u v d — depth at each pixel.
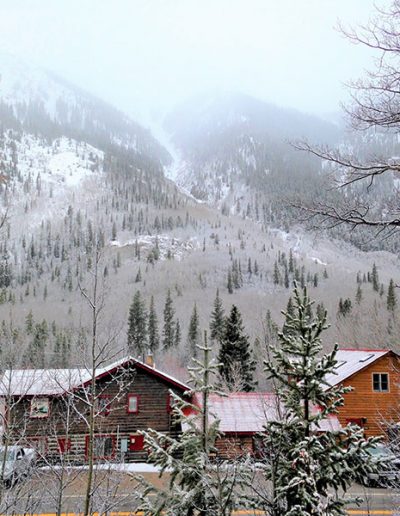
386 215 6.19
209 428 6.62
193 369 6.88
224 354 36.72
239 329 38.31
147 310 86.06
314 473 5.19
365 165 6.10
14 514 8.00
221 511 5.52
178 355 64.62
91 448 7.04
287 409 5.94
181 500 5.86
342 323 45.25
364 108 6.03
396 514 11.72
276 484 5.52
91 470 6.92
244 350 36.50
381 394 25.59
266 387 35.34
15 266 143.62
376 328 40.28
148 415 24.31
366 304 67.69
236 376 30.58
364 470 5.29
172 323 77.19
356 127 6.18
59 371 12.91
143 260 158.25
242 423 21.70
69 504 10.50
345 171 6.30
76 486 12.53
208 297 104.19
